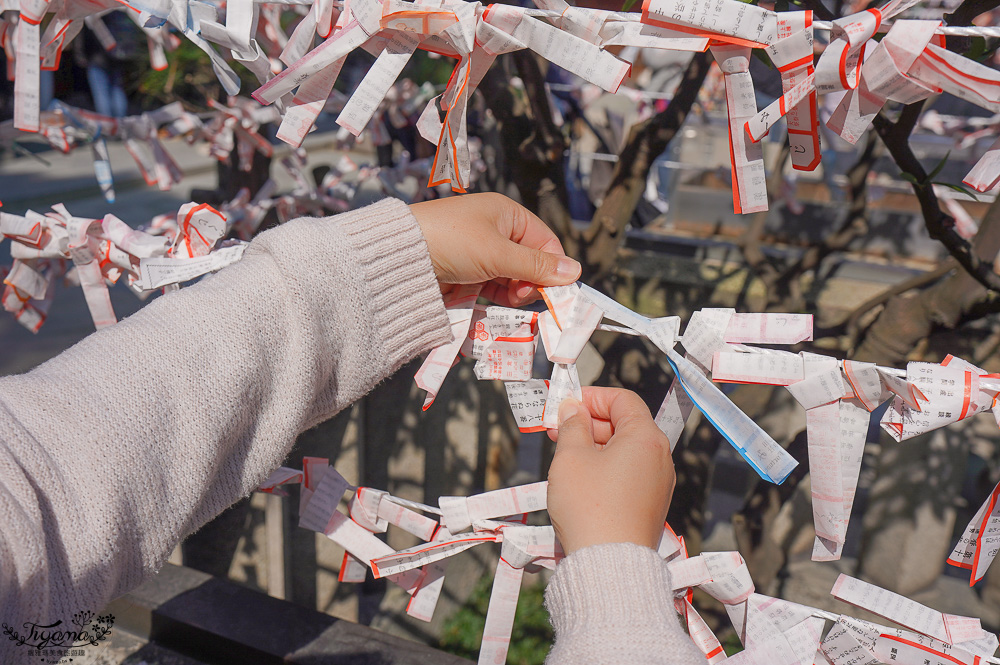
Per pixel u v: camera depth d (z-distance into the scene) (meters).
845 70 0.55
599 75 0.66
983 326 1.93
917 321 1.43
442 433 2.56
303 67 0.70
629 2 0.81
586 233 1.56
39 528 0.48
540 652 2.66
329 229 0.71
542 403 0.79
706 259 2.51
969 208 2.39
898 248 2.57
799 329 0.67
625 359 1.73
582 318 0.75
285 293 0.67
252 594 1.16
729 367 0.68
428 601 0.93
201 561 1.70
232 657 1.07
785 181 2.68
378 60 0.73
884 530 2.60
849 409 0.67
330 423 1.93
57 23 0.87
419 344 0.76
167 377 0.59
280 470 0.95
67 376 0.57
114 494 0.54
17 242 0.99
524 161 1.48
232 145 1.65
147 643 1.13
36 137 1.22
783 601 0.77
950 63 0.55
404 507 0.90
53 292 1.12
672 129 1.44
